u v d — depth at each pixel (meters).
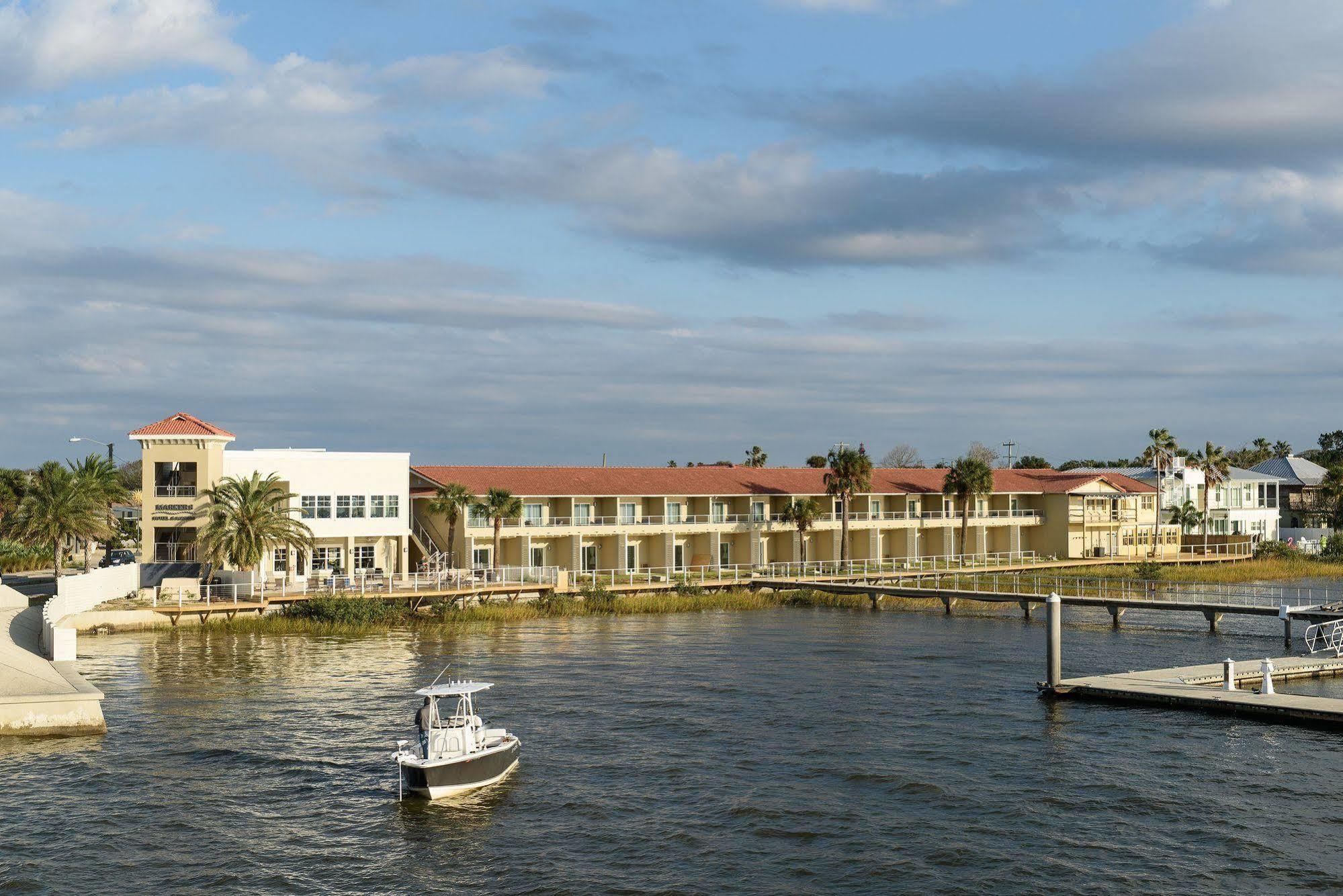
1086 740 35.97
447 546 81.56
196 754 34.66
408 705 41.22
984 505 107.50
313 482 73.62
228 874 25.47
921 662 50.84
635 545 91.12
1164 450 119.25
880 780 31.84
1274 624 65.31
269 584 67.88
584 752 34.75
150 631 59.94
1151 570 89.44
